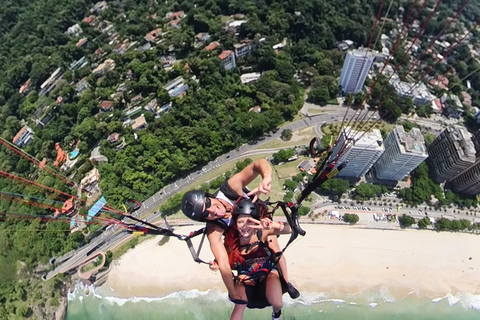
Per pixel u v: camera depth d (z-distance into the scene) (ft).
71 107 308.40
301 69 348.38
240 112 295.07
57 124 304.09
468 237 244.22
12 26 430.61
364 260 227.81
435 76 351.46
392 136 255.70
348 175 268.82
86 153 283.79
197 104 296.51
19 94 350.23
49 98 332.19
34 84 355.56
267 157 279.49
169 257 228.84
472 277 224.94
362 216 250.37
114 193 252.01
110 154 271.69
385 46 385.70
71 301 222.89
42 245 237.45
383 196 261.65
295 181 260.21
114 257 232.94
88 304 221.05
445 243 240.32
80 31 412.98
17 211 252.21
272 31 367.04
